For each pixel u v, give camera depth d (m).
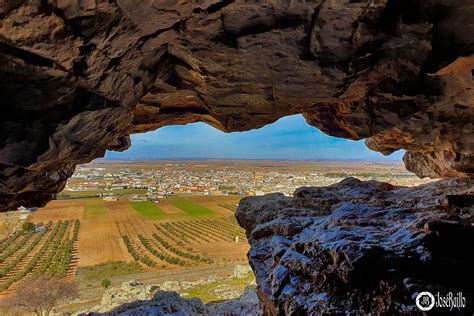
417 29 8.91
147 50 9.95
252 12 8.85
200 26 9.26
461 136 12.43
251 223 14.36
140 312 16.09
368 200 11.83
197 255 49.00
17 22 6.71
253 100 12.91
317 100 12.64
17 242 54.16
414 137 13.12
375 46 9.66
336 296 6.92
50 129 8.96
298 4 8.56
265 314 9.21
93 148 11.20
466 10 8.35
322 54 10.05
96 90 9.48
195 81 12.27
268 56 10.23
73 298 31.41
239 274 36.66
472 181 11.42
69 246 52.41
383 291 6.46
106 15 7.76
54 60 7.87
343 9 8.62
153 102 13.96
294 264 8.23
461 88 10.39
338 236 8.26
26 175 9.65
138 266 42.91
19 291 29.05
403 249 7.09
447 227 7.17
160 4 7.96
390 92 11.12
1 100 8.18
